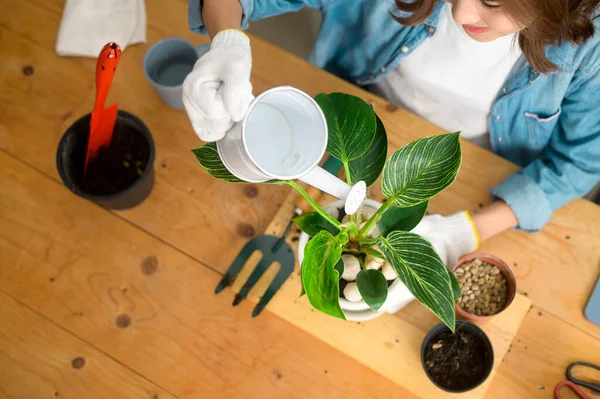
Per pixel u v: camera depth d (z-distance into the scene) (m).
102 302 1.04
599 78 1.08
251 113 0.68
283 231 1.07
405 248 0.75
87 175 1.02
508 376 1.01
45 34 1.18
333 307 0.69
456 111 1.31
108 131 0.98
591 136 1.13
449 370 0.99
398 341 1.02
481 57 1.15
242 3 1.06
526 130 1.25
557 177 1.10
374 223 0.81
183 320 1.04
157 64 1.13
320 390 1.02
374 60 1.29
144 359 1.02
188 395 1.01
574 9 0.78
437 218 1.04
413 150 0.75
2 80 1.15
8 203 1.08
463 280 1.01
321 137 0.68
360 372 1.02
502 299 1.01
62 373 1.02
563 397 1.01
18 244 1.07
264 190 1.10
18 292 1.05
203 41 1.18
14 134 1.12
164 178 1.10
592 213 1.10
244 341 1.03
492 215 1.07
